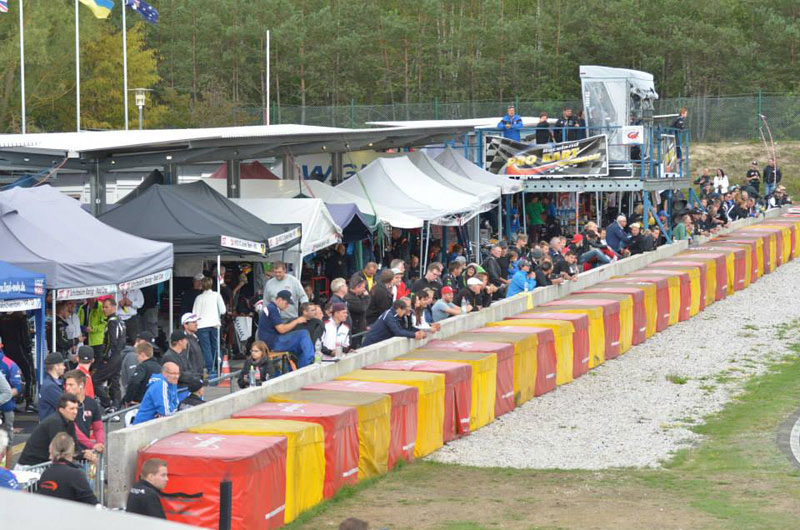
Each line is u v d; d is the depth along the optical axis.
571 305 22.78
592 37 78.69
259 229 19.59
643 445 15.78
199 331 18.25
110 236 16.91
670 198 41.12
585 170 34.25
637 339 24.86
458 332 19.39
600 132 34.97
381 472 13.09
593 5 80.06
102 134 24.08
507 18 90.44
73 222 16.77
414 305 17.62
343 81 82.00
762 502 11.91
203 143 21.17
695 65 79.50
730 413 18.19
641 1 81.81
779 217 45.53
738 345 24.98
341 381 14.32
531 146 34.72
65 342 16.47
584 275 26.50
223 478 9.55
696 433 16.69
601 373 21.62
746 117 60.44
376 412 12.83
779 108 60.00
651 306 25.89
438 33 85.00
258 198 22.94
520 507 11.68
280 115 63.09
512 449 15.23
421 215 26.45
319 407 12.23
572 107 60.22
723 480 13.34
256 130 25.50
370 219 25.08
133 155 21.06
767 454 15.04
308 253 20.94
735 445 15.74
